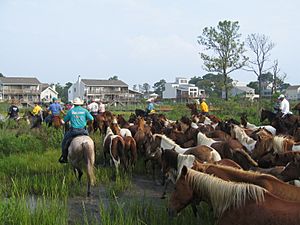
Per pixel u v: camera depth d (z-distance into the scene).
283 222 4.48
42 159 14.78
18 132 22.00
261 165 9.53
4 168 13.48
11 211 7.63
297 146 9.20
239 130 11.86
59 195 10.25
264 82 94.06
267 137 9.96
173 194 6.13
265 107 37.81
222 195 5.11
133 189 11.39
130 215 7.52
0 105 51.91
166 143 11.42
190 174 5.84
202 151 9.73
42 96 92.31
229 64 59.84
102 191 11.05
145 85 176.50
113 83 93.81
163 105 52.53
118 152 12.40
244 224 4.81
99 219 8.65
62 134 18.59
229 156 10.15
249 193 4.88
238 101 47.66
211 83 71.62
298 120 14.98
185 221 7.26
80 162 11.28
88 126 21.53
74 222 8.47
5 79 85.25
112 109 53.72
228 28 58.88
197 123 18.30
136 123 17.48
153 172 12.54
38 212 7.71
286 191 5.47
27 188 10.76
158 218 7.57
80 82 91.44
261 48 53.06
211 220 7.28
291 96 100.88
